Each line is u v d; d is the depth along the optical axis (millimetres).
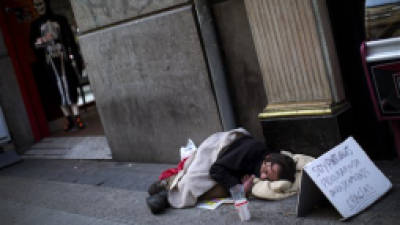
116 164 6383
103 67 6020
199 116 5152
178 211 4039
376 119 4027
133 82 5723
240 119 4953
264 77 4352
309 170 3145
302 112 4098
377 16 3158
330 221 3148
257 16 4176
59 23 8367
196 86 5047
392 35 3121
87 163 6922
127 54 5633
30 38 8492
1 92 8625
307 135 4145
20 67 8898
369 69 3125
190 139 5309
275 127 4348
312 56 3963
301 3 3865
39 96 9156
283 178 3736
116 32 5629
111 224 4133
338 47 4031
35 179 6707
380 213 3100
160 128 5656
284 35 4062
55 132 9250
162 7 5016
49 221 4648
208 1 4723
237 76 4809
